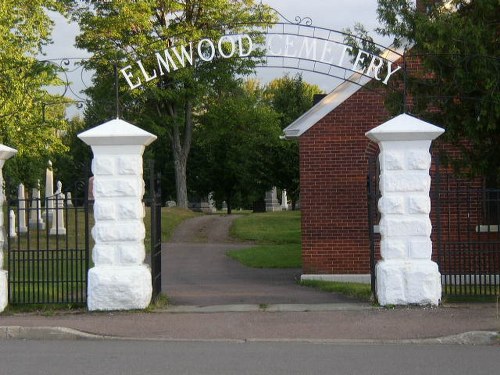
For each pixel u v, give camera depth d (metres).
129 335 10.53
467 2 14.45
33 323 11.20
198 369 8.39
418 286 12.16
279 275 20.41
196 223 33.38
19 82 23.27
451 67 13.82
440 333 10.34
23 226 27.88
